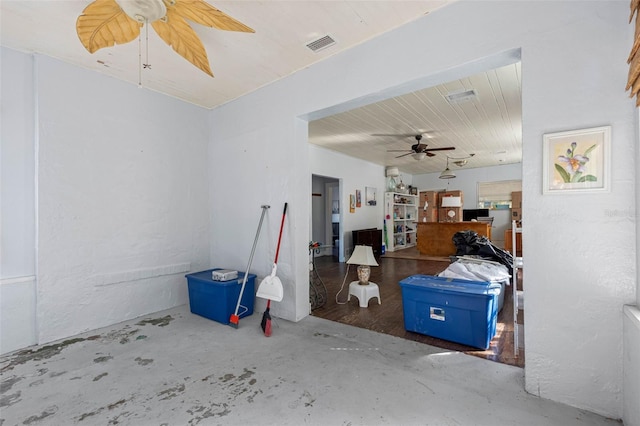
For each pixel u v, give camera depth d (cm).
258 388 186
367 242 721
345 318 313
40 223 254
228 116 368
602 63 160
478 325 238
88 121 285
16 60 249
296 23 226
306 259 321
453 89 336
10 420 158
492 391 182
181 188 361
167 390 184
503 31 189
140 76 304
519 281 344
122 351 237
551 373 174
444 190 982
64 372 205
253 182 340
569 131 168
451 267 340
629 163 154
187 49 215
